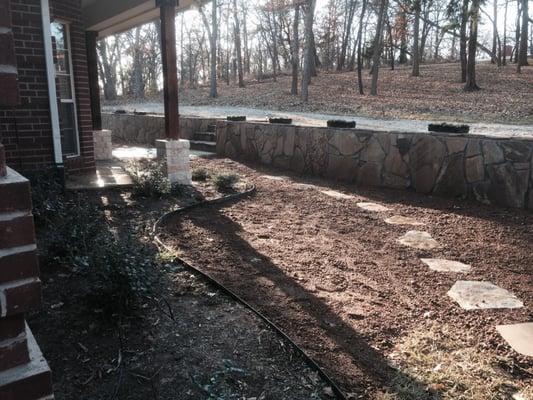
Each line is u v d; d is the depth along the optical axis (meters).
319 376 2.47
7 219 1.05
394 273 4.01
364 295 3.55
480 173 6.27
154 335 2.75
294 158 9.13
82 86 7.36
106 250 2.99
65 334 2.72
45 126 5.82
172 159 6.94
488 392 2.38
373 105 18.11
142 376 2.39
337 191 7.34
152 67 37.16
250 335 2.83
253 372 2.47
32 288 1.10
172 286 3.44
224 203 6.32
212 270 3.89
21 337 1.12
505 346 2.85
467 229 5.27
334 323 3.08
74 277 3.44
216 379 2.39
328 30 35.38
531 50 44.25
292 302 3.37
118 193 6.38
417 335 2.93
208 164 9.77
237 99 23.28
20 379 1.12
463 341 2.90
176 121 7.06
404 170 7.21
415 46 25.23
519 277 3.93
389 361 2.66
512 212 5.76
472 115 14.83
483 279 3.89
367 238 4.99
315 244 4.75
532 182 5.74
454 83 22.06
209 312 3.09
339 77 27.47
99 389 2.29
